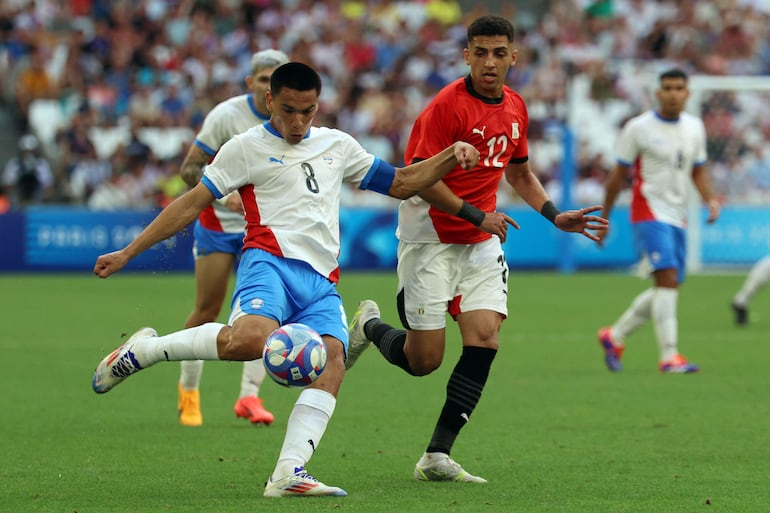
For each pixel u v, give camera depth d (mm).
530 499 20734
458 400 22734
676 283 39812
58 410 31562
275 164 21312
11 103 91500
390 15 103438
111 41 94438
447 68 99125
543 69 97062
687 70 101875
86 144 84562
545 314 57406
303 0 102688
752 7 108250
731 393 34906
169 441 27078
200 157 29250
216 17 100062
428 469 22562
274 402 33562
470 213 22453
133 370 21500
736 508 20078
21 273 78312
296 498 20531
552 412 31547
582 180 86438
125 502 20219
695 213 81875
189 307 58625
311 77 20812
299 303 21328
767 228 82938
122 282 73250
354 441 27328
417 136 23859
